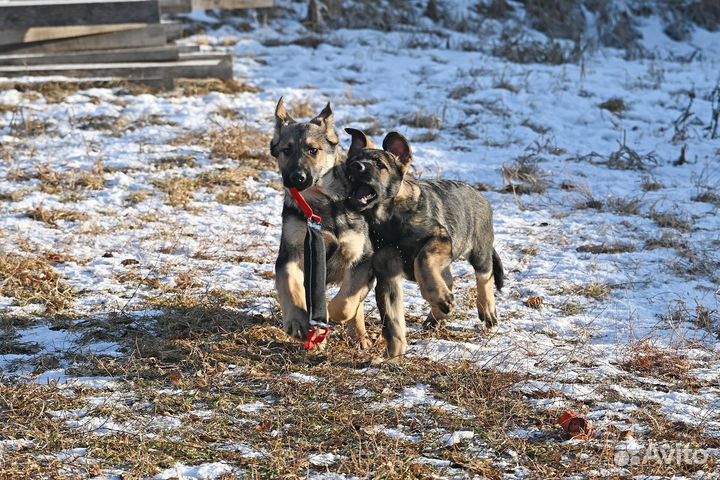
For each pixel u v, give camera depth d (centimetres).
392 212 768
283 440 588
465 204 838
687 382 710
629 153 1562
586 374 720
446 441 590
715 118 1762
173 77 1777
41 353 738
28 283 909
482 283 858
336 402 647
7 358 722
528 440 597
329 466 554
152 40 1836
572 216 1274
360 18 2473
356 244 755
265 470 546
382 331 764
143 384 673
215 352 742
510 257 1084
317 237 723
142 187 1273
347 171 768
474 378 689
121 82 1744
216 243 1073
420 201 777
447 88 1956
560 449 583
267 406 643
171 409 633
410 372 707
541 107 1872
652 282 1005
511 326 860
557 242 1149
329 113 797
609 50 2511
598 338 836
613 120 1838
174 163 1383
